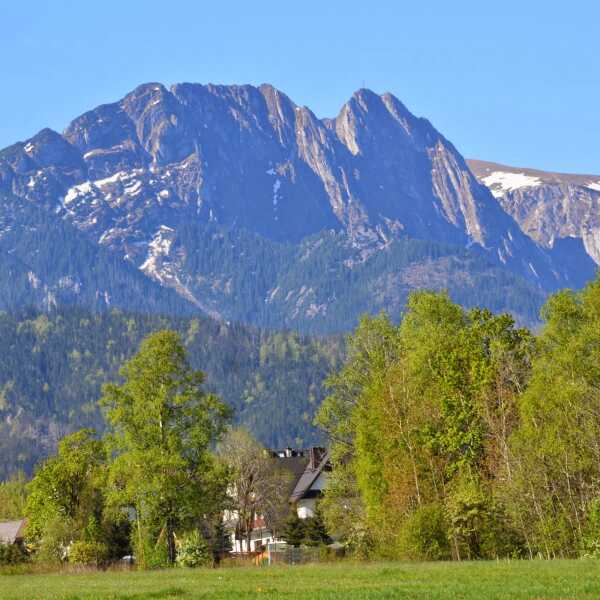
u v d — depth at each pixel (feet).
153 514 402.93
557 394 330.75
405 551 334.44
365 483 379.55
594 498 321.93
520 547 330.13
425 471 366.22
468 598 193.16
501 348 372.38
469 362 376.07
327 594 209.26
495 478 351.25
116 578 301.02
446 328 415.23
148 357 414.00
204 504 404.77
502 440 352.08
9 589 260.21
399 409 375.45
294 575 271.49
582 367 340.39
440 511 334.44
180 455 401.70
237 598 211.20
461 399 369.91
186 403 414.41
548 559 293.23
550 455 333.42
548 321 384.88
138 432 407.64
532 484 332.80
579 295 386.32
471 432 361.92
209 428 412.57
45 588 259.19
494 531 328.29
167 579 281.13
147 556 396.57
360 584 231.30
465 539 330.75
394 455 370.53
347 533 411.34
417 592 206.39
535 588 201.77
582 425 331.98
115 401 413.39
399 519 358.43
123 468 400.47
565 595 189.78
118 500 401.90
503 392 363.97
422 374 384.47
